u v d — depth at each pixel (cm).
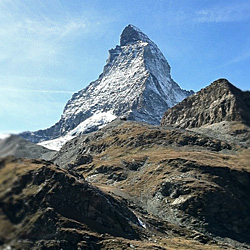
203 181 14050
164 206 13262
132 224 9294
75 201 8244
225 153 18650
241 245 11188
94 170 18188
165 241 9106
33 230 6438
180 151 18588
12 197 5016
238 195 13762
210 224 12088
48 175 8275
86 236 7425
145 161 17600
